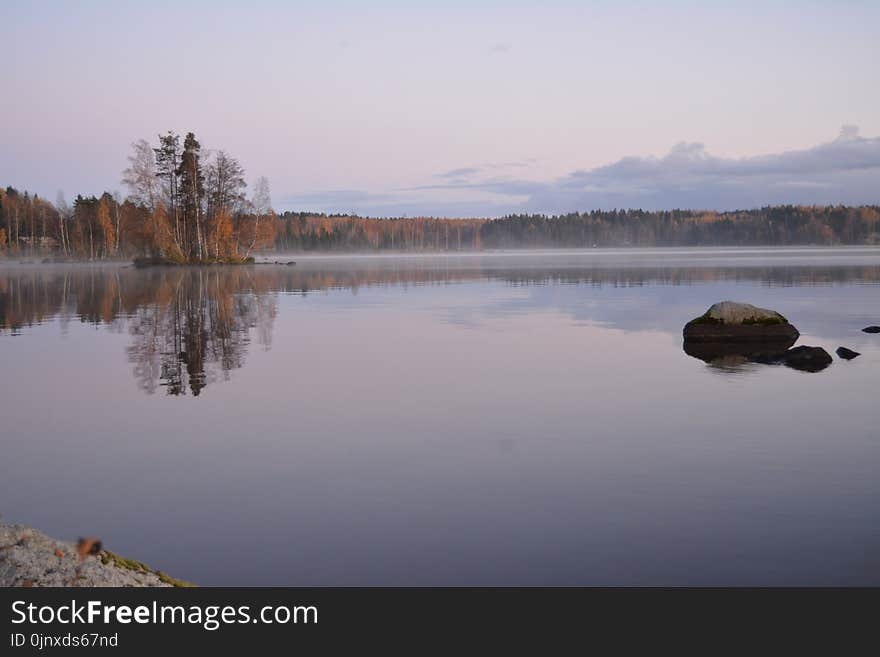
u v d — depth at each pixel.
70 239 111.50
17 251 112.81
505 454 10.13
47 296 39.06
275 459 9.96
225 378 15.59
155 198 74.94
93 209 103.38
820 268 64.88
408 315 28.50
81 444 10.72
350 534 7.51
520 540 7.34
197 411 12.67
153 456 10.13
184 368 16.83
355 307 32.16
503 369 16.50
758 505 8.21
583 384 14.82
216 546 7.26
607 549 7.13
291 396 13.80
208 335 22.69
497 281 51.53
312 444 10.66
